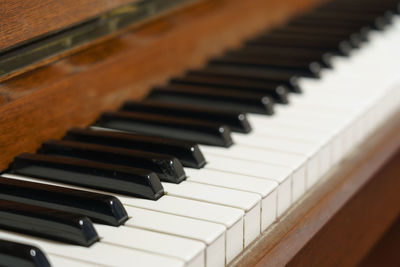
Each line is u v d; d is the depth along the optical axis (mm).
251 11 883
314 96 740
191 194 569
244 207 556
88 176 576
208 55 812
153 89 721
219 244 534
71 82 644
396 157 750
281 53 829
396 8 1028
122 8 688
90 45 663
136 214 547
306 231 595
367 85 768
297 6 1009
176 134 646
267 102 697
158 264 504
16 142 602
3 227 535
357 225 681
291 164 612
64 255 511
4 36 585
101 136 626
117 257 510
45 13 612
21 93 605
